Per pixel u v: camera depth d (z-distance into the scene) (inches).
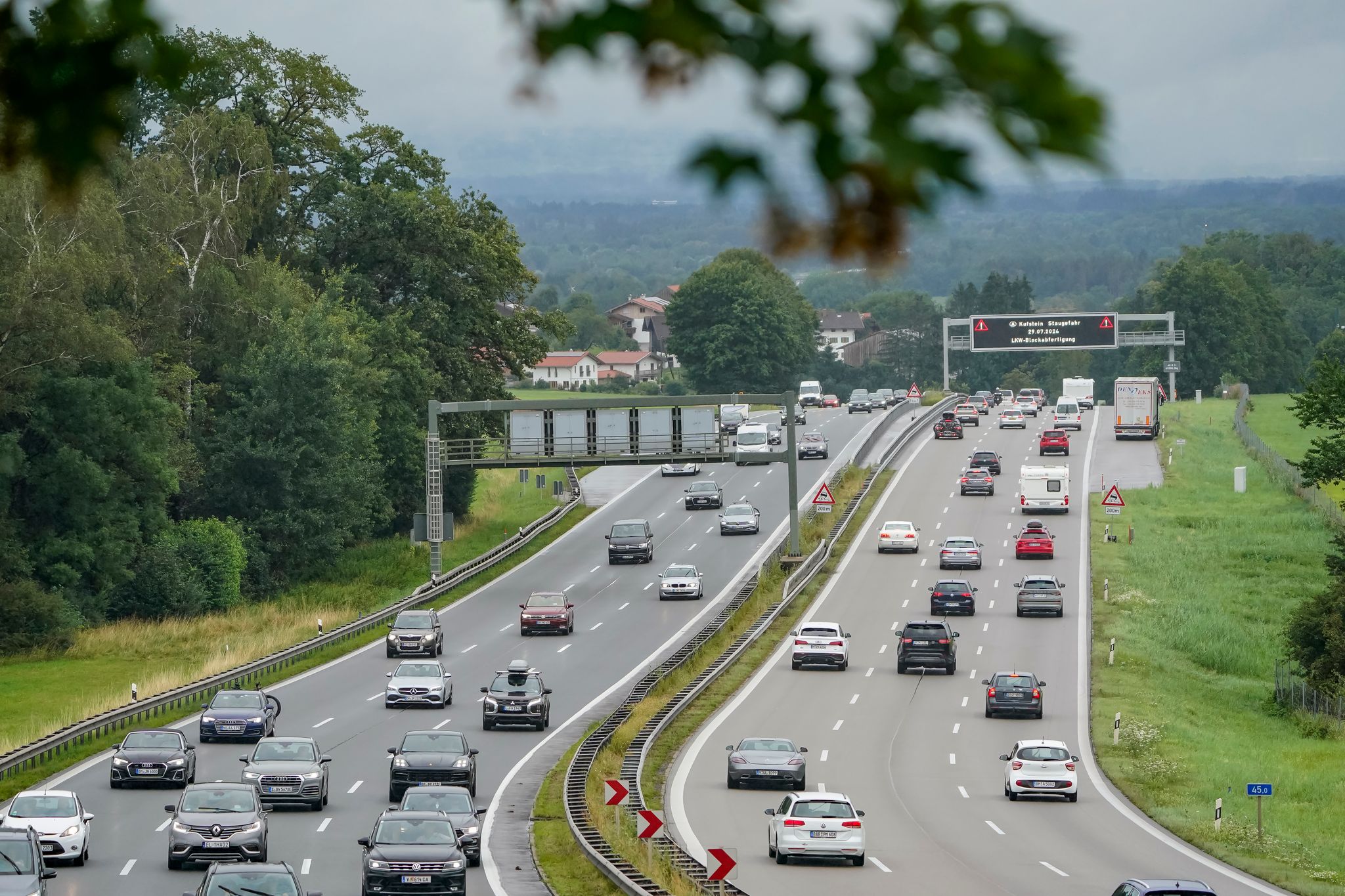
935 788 6402.6
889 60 381.4
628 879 4355.3
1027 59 379.2
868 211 389.4
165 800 5807.1
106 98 453.7
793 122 384.5
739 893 4296.3
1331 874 5088.6
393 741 7057.1
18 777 6274.6
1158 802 6259.8
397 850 4399.6
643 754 6574.8
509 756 6791.3
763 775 6220.5
